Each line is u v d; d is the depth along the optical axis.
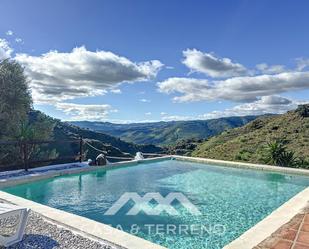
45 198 7.82
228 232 5.42
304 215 4.69
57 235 4.00
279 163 14.98
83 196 8.05
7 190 8.20
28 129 13.16
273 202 7.61
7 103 15.78
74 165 11.46
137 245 3.63
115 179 10.47
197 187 9.35
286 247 3.45
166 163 14.12
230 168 12.78
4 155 14.59
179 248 4.68
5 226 4.38
